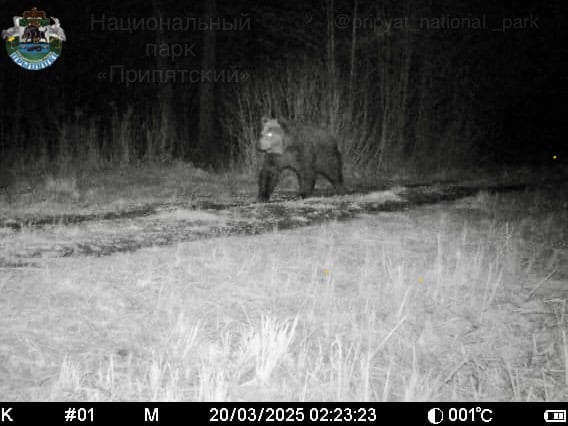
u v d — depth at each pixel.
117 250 10.40
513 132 24.34
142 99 21.55
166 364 6.45
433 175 18.14
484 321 8.46
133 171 15.70
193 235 11.15
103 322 7.73
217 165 17.19
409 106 20.66
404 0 19.91
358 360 6.99
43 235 10.90
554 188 16.48
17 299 8.40
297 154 13.71
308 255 10.43
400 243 11.08
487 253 10.76
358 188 15.44
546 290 9.62
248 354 6.86
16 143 19.64
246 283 9.49
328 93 17.11
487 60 22.47
